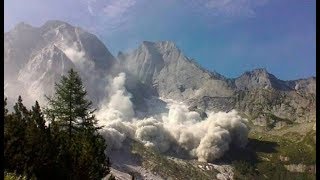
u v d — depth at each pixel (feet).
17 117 121.08
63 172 121.49
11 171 103.50
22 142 109.70
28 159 108.99
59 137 136.67
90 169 133.18
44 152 116.06
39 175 113.91
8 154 105.09
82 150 135.74
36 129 117.80
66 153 127.54
